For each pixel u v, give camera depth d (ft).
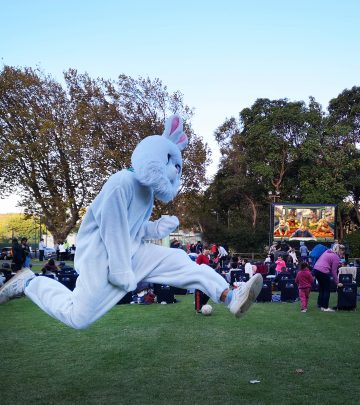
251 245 135.13
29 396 17.52
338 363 21.86
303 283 38.47
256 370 20.76
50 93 105.60
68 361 22.31
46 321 32.73
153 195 14.93
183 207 109.40
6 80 102.47
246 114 150.92
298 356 23.13
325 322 32.86
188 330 29.63
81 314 13.76
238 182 142.92
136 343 25.98
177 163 14.79
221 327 30.71
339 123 149.59
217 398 17.22
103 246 13.93
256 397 17.30
